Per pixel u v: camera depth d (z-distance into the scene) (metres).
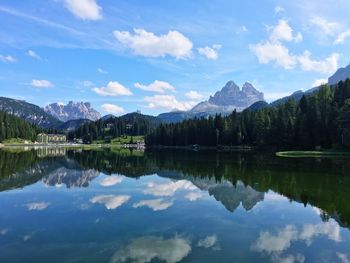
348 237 20.56
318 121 114.56
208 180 45.06
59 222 23.39
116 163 74.94
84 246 18.58
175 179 46.22
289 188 38.06
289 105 142.00
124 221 23.73
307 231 21.70
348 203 30.14
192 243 19.23
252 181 43.88
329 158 85.12
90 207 28.14
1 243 19.03
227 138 168.62
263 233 21.20
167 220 24.03
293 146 121.69
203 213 26.30
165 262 16.45
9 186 39.12
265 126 137.75
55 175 50.03
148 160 85.06
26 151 137.50
